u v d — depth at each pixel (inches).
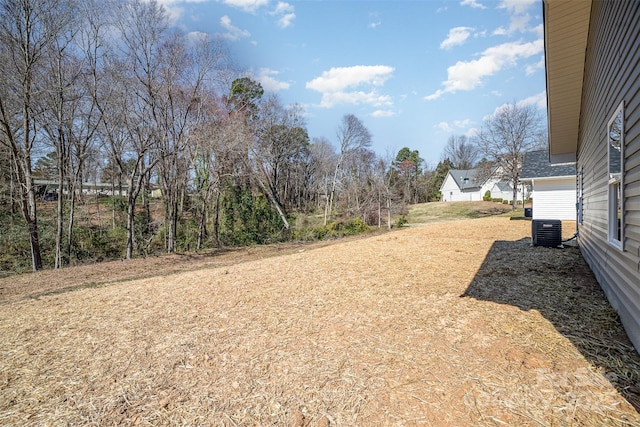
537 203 600.4
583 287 158.6
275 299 168.1
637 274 98.0
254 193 724.7
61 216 441.1
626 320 107.8
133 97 471.8
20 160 421.4
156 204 705.6
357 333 116.6
